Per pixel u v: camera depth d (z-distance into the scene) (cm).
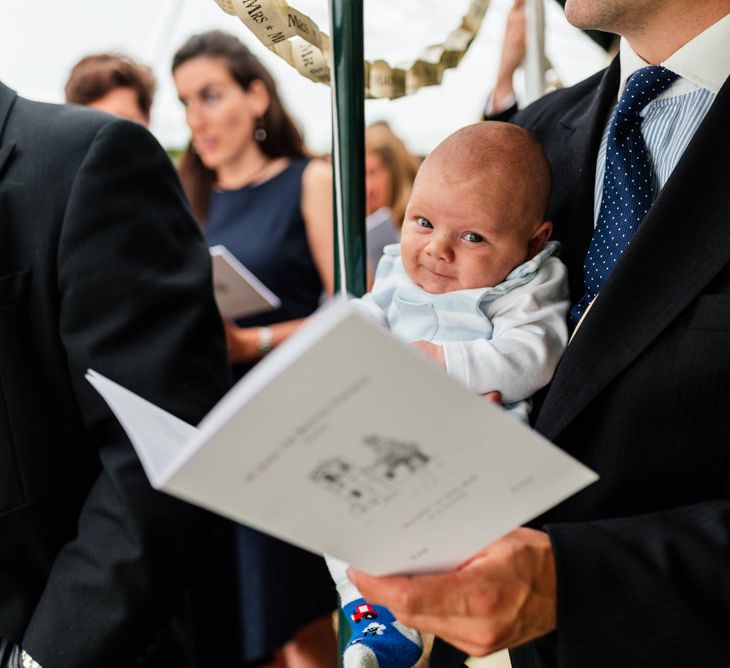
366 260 131
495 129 137
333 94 125
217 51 279
